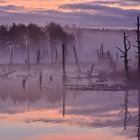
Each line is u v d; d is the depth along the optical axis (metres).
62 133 30.86
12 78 118.50
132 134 30.44
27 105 53.84
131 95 63.81
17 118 39.78
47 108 49.56
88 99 59.47
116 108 47.88
